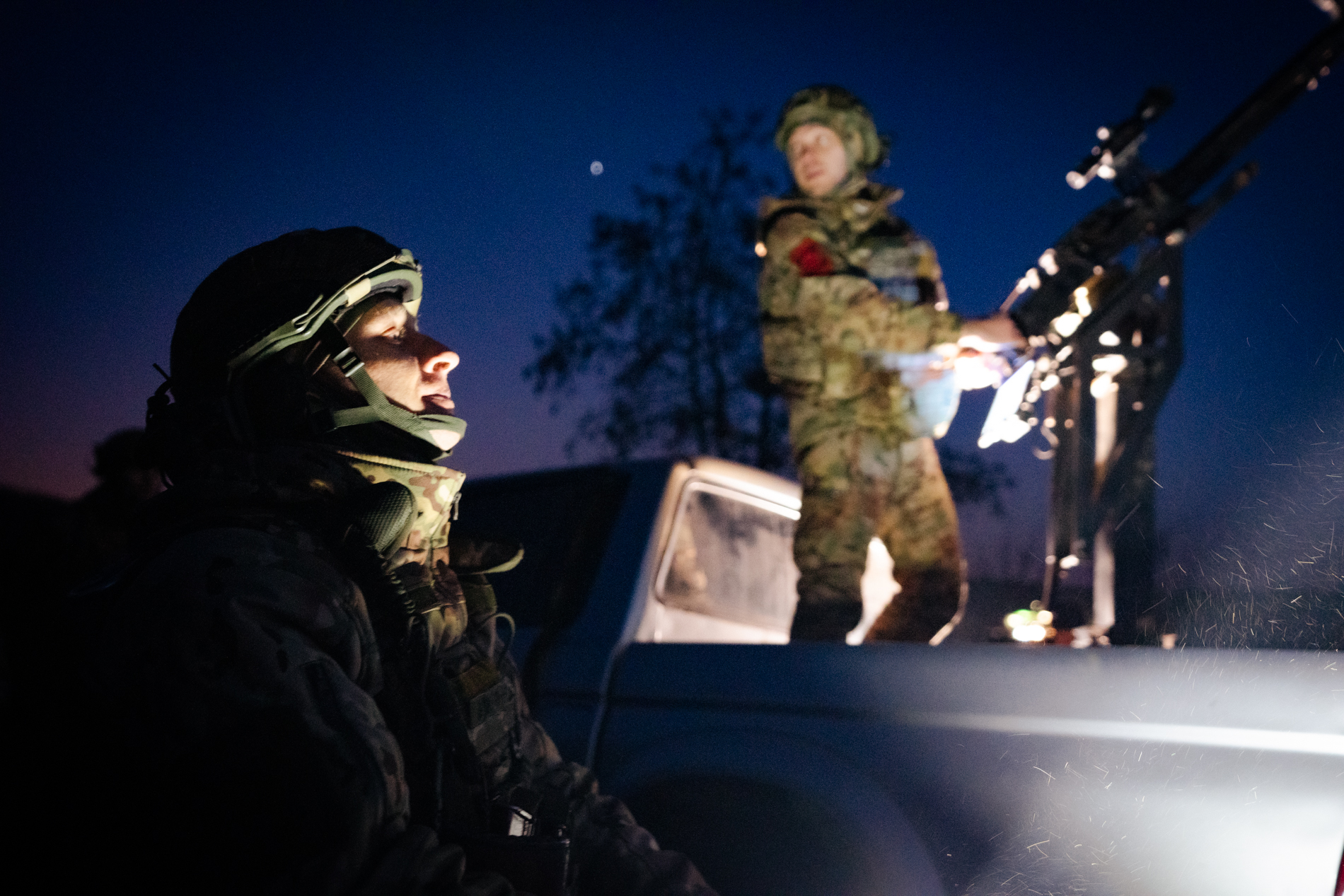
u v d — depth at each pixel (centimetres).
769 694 195
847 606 266
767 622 287
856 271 281
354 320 139
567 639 241
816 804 180
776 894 182
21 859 103
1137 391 251
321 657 107
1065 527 254
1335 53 240
